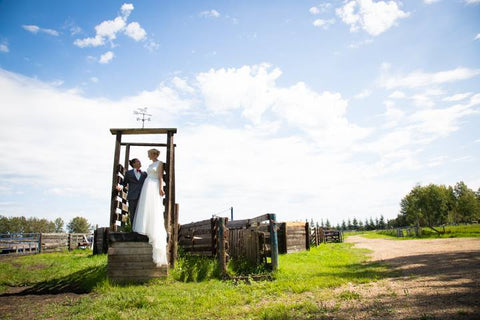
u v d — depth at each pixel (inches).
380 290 224.4
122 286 297.1
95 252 665.0
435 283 234.1
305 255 529.7
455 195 2169.0
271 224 347.3
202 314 188.7
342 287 247.4
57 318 199.5
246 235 400.8
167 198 348.5
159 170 333.7
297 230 641.6
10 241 924.6
